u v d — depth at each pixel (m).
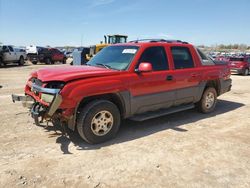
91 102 4.63
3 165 3.89
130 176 3.68
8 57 24.48
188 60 6.38
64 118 4.37
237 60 20.23
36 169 3.80
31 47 30.88
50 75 4.60
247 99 9.45
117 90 4.83
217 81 7.19
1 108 7.04
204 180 3.62
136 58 5.24
